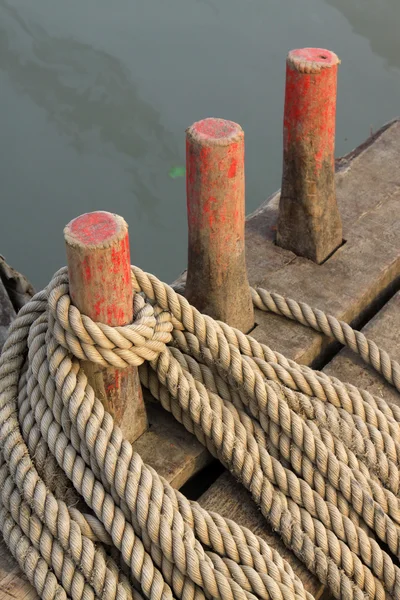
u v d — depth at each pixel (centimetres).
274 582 273
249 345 331
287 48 812
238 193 319
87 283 267
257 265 392
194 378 324
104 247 259
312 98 352
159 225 709
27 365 319
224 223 323
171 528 276
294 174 376
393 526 299
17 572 278
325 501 304
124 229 266
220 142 302
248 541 286
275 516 297
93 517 285
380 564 293
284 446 312
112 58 842
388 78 743
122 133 777
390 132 471
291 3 890
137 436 320
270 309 366
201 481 334
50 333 292
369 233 409
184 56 832
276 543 299
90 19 913
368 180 439
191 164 312
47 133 782
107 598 269
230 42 836
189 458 314
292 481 303
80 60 847
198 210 322
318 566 289
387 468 313
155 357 296
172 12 905
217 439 305
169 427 325
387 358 348
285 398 321
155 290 312
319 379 329
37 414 296
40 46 875
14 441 292
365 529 304
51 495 283
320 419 319
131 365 288
